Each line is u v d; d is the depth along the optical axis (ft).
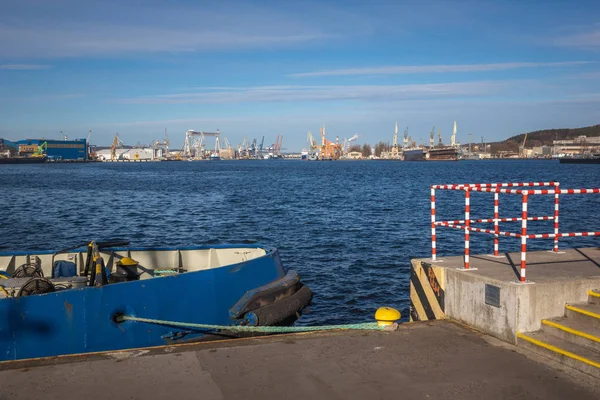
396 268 61.41
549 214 110.32
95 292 25.52
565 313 22.59
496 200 29.55
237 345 22.35
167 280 27.61
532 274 24.44
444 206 131.95
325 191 192.85
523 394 17.58
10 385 18.33
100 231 94.27
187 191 195.11
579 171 399.65
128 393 17.70
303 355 21.15
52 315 24.67
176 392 17.78
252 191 193.77
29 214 119.65
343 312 45.75
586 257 28.89
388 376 19.04
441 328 24.50
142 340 26.63
